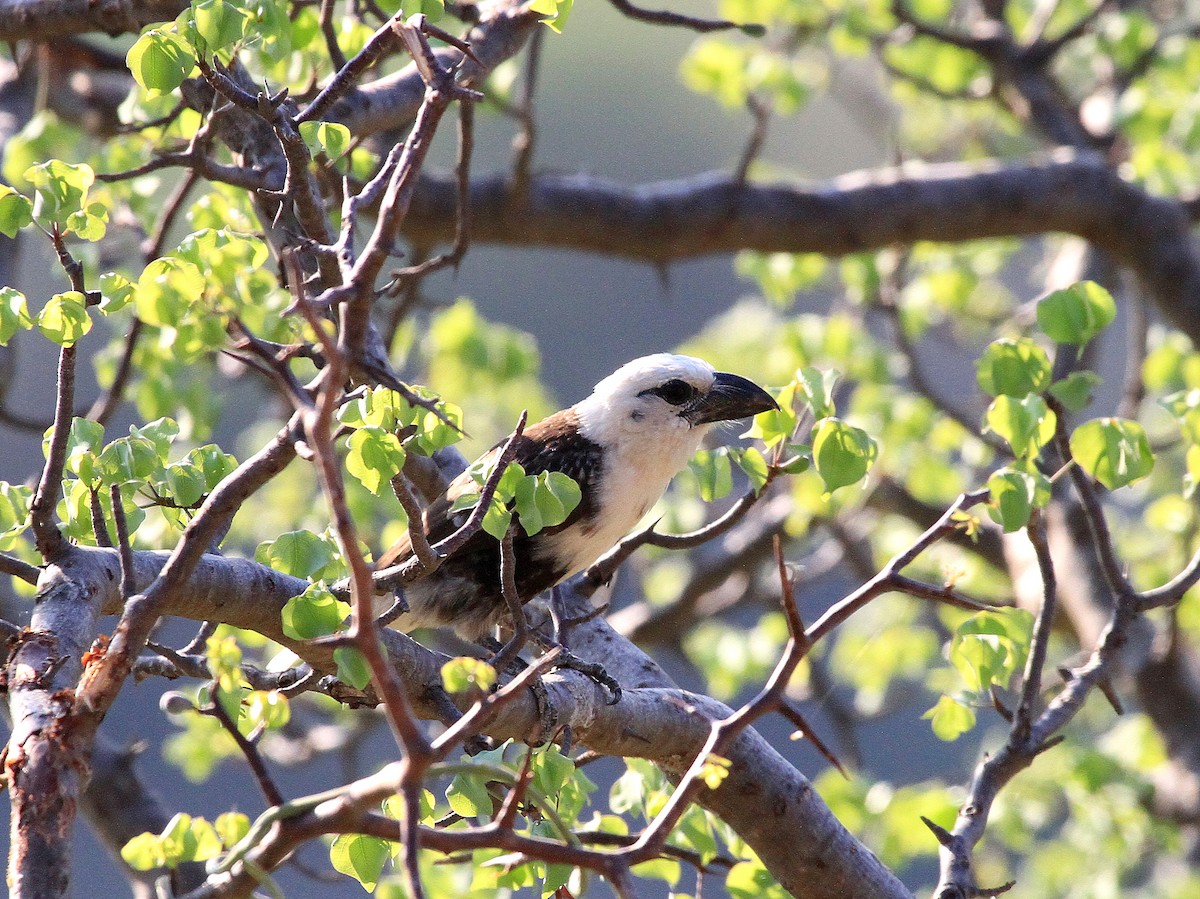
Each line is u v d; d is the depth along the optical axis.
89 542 6.41
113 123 13.62
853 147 29.09
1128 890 14.15
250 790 24.50
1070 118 16.23
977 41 15.23
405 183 4.62
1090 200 15.38
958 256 16.61
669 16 9.13
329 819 4.63
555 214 14.23
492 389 16.28
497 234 14.27
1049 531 15.32
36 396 26.23
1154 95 14.84
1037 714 13.06
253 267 6.17
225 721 5.05
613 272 34.66
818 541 19.72
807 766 24.92
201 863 9.48
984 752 8.38
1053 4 15.35
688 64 14.89
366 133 9.24
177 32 6.32
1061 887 14.52
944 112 19.17
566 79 38.16
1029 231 15.45
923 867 18.00
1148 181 15.09
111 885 25.02
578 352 33.88
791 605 5.77
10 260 11.93
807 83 14.95
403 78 9.46
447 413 5.98
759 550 15.59
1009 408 6.81
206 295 5.04
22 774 4.91
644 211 14.47
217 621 6.46
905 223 14.98
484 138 34.94
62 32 9.16
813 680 15.59
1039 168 15.32
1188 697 14.23
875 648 15.67
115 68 13.75
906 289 16.83
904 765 23.42
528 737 7.06
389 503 12.48
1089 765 12.73
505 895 7.83
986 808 7.32
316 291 6.69
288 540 5.98
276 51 7.16
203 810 24.09
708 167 37.62
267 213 8.39
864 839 12.78
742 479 17.27
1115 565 7.59
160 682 25.22
